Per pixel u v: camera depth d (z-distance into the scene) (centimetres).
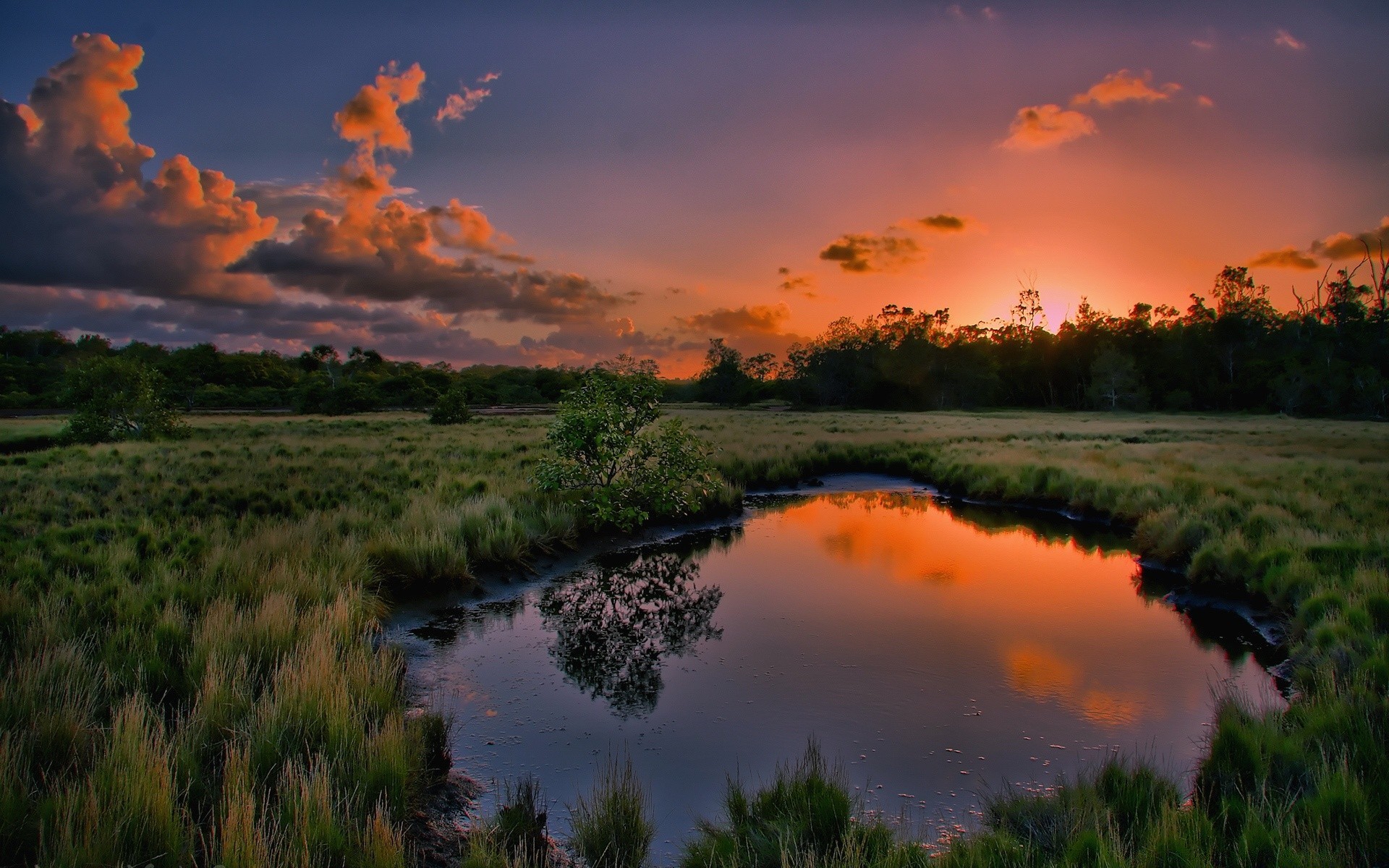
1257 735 489
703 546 1249
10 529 918
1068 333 8925
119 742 411
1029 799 446
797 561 1150
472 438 2666
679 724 581
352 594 750
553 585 990
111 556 793
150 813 360
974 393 8894
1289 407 6438
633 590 977
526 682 662
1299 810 401
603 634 799
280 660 573
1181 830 384
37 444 2705
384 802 410
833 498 1812
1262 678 677
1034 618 861
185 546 870
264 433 3036
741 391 10169
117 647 566
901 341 9356
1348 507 1192
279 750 434
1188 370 7988
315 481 1432
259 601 699
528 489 1366
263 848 335
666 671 695
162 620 605
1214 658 729
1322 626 661
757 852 388
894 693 644
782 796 439
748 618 859
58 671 498
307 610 686
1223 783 454
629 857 397
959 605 914
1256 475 1645
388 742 448
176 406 2638
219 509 1138
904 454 2372
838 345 9312
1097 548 1248
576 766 514
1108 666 709
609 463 1360
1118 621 848
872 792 480
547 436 1354
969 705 619
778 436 2928
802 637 791
